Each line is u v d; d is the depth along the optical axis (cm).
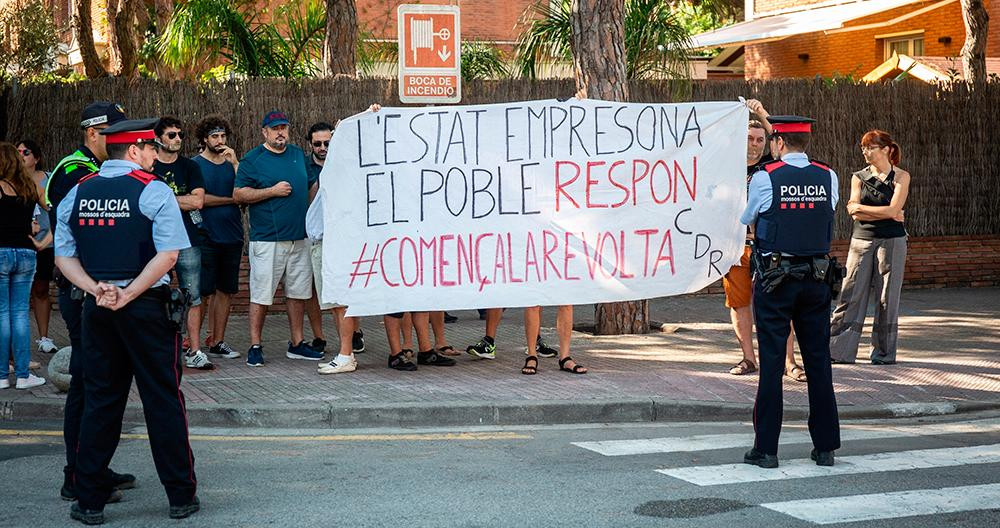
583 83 1149
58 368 847
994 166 1590
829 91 1501
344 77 1313
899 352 1066
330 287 928
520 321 1279
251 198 962
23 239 866
